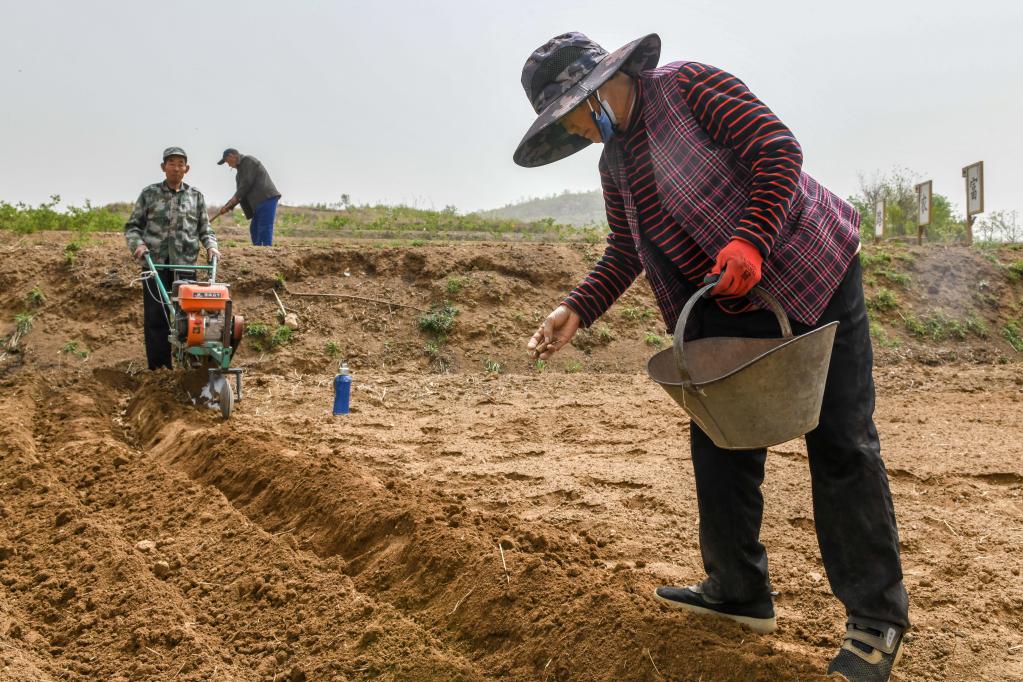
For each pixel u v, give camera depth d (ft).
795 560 13.83
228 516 15.48
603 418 25.34
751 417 8.46
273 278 37.70
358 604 11.72
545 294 39.81
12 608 12.37
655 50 9.39
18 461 19.24
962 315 42.22
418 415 25.90
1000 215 58.44
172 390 27.09
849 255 9.34
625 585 11.58
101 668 10.84
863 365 9.31
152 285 29.37
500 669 10.37
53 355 32.17
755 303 9.34
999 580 12.85
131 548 14.24
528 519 15.93
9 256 37.17
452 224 67.77
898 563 9.01
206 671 10.55
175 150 28.94
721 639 9.99
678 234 9.50
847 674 8.74
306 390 29.19
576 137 10.43
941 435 22.94
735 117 8.90
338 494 15.51
